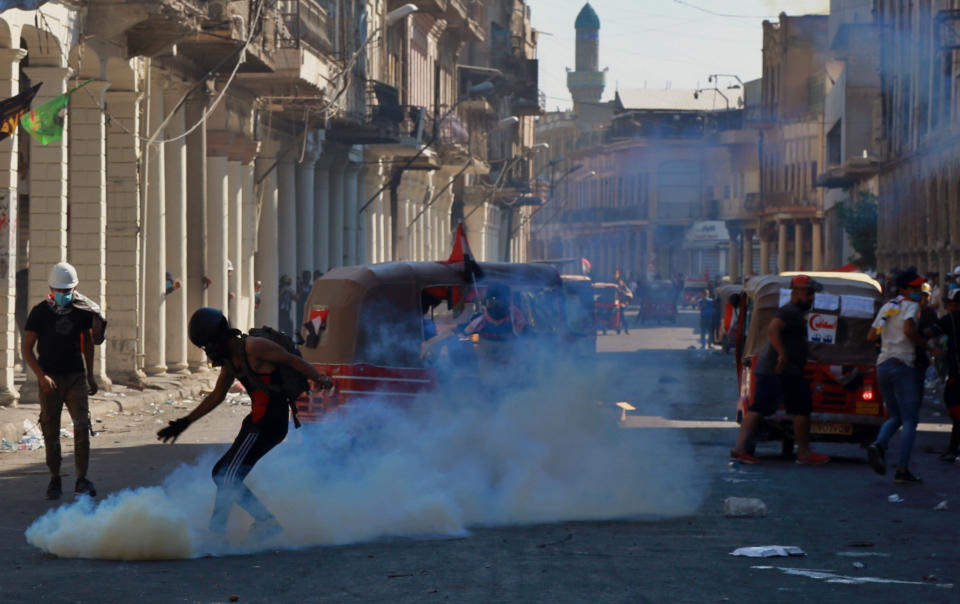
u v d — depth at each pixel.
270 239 38.53
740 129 113.50
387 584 8.32
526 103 93.06
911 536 10.73
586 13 176.12
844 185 75.94
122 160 25.30
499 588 8.22
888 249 60.75
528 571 8.80
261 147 38.31
